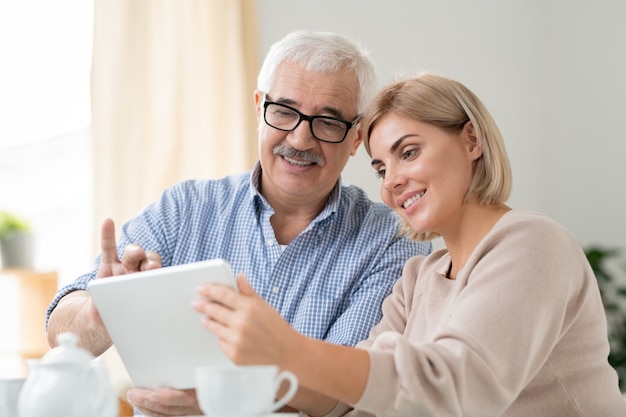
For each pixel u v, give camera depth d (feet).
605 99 14.48
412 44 13.57
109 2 10.84
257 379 3.45
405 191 5.08
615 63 14.42
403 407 4.00
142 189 10.87
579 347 4.76
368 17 13.28
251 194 7.04
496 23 14.29
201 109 11.39
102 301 4.39
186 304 4.08
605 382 4.85
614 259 14.30
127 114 10.82
